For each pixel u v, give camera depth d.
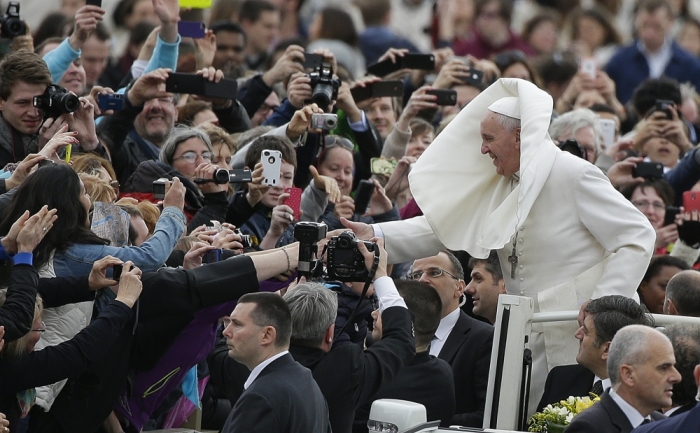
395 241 24.22
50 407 20.12
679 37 53.44
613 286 22.14
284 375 19.11
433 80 39.84
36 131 24.88
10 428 19.14
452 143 24.31
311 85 31.02
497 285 25.77
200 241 21.92
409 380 22.41
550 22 52.81
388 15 52.84
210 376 22.50
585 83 43.56
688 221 31.89
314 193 27.91
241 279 20.34
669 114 38.12
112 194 22.31
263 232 27.33
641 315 20.39
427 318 22.55
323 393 20.12
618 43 55.25
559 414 20.45
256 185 25.97
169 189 21.77
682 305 24.22
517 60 40.97
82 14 30.23
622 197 22.84
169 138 27.03
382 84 33.47
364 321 23.58
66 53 30.22
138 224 22.48
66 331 20.50
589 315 20.52
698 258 33.03
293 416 18.75
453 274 25.03
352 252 20.80
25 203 19.97
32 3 46.06
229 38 38.38
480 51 50.19
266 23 46.38
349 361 20.20
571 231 22.91
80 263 20.12
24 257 18.91
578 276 22.97
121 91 31.06
